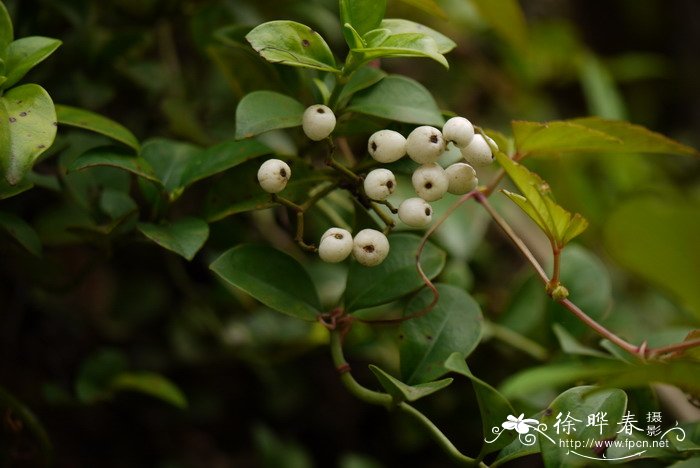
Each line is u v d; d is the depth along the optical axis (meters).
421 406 0.58
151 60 0.55
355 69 0.46
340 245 0.45
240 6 0.54
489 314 0.57
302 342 0.55
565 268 0.51
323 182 0.48
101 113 0.55
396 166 0.47
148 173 0.47
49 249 0.53
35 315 0.56
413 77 0.69
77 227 0.48
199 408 0.60
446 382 0.45
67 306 0.57
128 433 0.58
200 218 0.47
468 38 0.72
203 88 0.57
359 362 0.63
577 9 1.01
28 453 0.52
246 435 0.62
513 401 0.52
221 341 0.57
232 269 0.46
